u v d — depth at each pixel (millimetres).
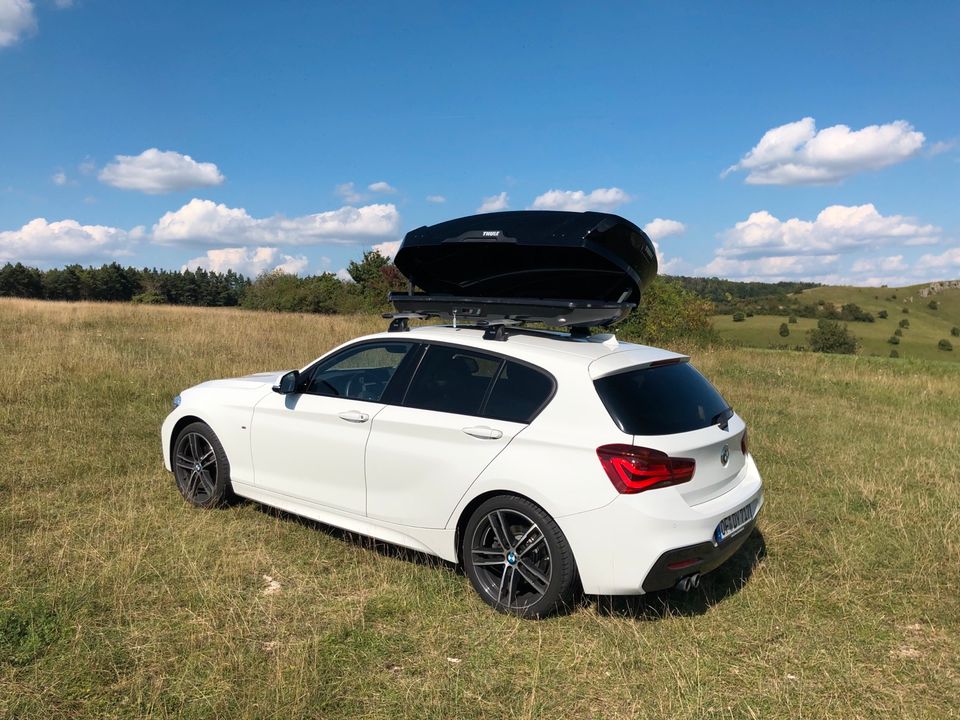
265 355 13031
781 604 3928
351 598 3779
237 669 3051
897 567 4488
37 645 3127
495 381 3922
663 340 20609
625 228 4164
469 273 4660
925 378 14703
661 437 3500
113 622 3406
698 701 2955
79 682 2902
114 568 3947
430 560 4285
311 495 4539
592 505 3416
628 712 2877
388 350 4418
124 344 13539
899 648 3477
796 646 3469
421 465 3977
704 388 4129
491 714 2828
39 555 4141
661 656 3322
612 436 3457
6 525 4582
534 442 3615
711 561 3576
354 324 20000
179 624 3420
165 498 5305
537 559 3666
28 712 2684
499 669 3164
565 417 3605
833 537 4953
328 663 3137
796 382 13930
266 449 4773
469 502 3803
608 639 3445
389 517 4145
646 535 3352
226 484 5059
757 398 11562
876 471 6887
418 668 3145
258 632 3393
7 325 16141
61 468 5883
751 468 4250
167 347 13359
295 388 4676
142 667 3029
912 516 5500
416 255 4617
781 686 3084
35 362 10148
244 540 4543
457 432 3852
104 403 8469
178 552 4270
